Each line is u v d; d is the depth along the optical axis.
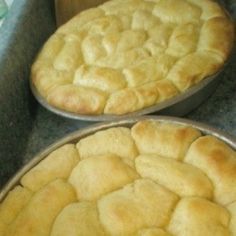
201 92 0.39
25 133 0.43
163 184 0.30
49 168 0.33
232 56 0.46
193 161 0.32
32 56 0.47
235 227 0.27
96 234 0.28
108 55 0.43
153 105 0.38
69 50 0.45
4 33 0.44
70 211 0.30
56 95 0.40
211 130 0.33
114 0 0.51
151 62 0.41
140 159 0.32
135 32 0.45
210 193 0.29
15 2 0.49
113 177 0.31
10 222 0.31
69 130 0.43
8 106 0.40
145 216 0.28
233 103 0.42
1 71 0.40
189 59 0.40
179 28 0.45
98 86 0.40
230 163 0.30
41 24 0.51
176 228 0.28
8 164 0.39
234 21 0.51
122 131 0.35
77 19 0.50
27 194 0.32
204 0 0.48
